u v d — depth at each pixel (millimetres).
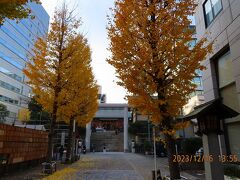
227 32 11930
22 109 45469
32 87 13188
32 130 15266
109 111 44094
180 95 8164
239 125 11539
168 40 8070
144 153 31922
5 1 6023
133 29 8602
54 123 13414
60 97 13055
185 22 8469
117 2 9055
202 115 6277
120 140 44094
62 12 15180
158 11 8570
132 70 8242
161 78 8195
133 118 45656
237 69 11016
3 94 44844
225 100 12750
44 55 13023
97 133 46250
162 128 8234
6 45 45875
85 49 14500
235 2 11172
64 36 13555
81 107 18984
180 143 19219
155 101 7973
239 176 9305
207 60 14125
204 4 15000
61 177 11516
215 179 5949
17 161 12766
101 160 22344
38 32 30531
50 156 12969
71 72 13211
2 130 11070
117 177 11867
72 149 20594
